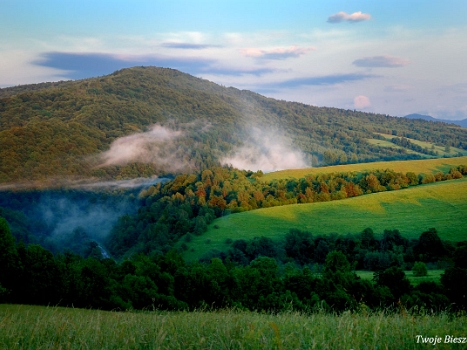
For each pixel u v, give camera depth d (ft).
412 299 105.60
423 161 588.91
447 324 23.09
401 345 18.38
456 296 121.70
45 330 23.18
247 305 134.82
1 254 119.14
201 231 373.40
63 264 126.31
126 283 133.69
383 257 269.23
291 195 486.38
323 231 357.00
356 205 405.80
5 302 113.91
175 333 21.11
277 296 134.62
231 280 146.72
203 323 24.57
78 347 19.75
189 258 327.06
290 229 341.00
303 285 147.64
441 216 359.46
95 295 123.13
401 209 387.14
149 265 155.02
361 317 25.58
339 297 123.85
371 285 133.18
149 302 127.65
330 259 223.10
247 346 17.88
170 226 406.82
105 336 21.57
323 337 19.15
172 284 148.05
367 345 18.15
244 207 447.42
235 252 319.47
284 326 22.71
